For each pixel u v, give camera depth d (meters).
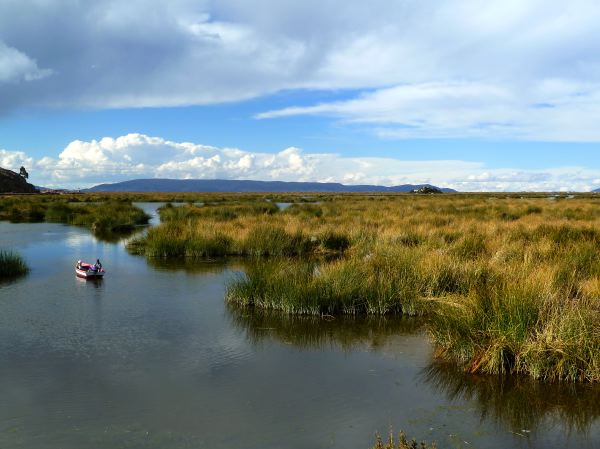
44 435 5.59
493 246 15.09
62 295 12.16
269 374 7.39
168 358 8.00
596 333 7.13
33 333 9.16
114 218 29.44
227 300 11.71
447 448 5.40
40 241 22.75
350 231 20.98
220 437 5.59
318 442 5.50
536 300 7.86
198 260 17.55
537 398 6.57
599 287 9.80
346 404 6.43
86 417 6.02
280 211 35.81
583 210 30.41
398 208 34.44
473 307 8.13
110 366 7.62
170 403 6.41
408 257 12.66
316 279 11.14
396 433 5.71
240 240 19.02
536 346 7.12
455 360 7.88
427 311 10.11
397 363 7.84
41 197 73.81
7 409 6.21
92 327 9.57
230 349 8.45
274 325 9.78
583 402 6.44
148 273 15.10
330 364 7.80
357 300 10.66
